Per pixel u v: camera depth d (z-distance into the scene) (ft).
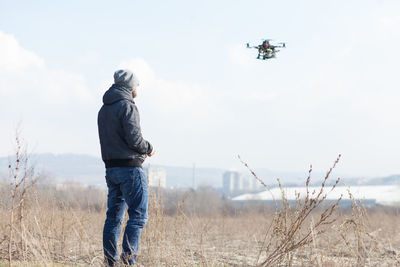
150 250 16.29
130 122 14.84
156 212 17.80
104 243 15.33
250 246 24.14
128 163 15.05
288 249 13.83
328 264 14.70
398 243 25.88
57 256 17.20
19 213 15.69
